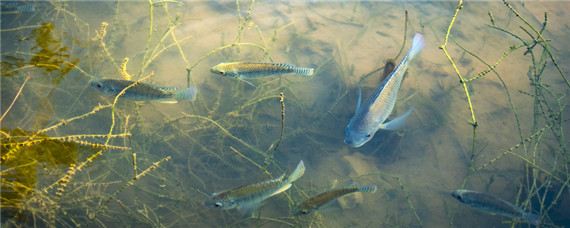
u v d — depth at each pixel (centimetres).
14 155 100
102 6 134
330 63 129
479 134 122
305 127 120
